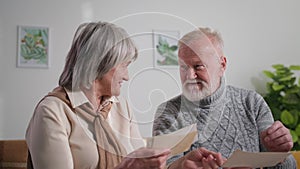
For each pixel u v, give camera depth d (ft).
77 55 3.96
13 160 7.89
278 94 10.98
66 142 4.18
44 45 10.57
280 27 11.89
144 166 3.48
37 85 10.52
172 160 5.03
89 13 10.82
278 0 11.93
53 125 4.14
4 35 10.41
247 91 6.32
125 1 11.02
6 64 10.40
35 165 4.15
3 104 10.34
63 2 10.72
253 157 4.29
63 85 4.40
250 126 6.01
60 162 4.08
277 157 4.49
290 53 11.89
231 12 11.64
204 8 11.47
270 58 11.77
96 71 3.52
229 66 11.50
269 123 6.00
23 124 10.42
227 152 5.75
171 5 11.27
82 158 4.23
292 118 10.52
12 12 10.48
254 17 11.76
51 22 10.64
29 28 10.52
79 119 3.65
